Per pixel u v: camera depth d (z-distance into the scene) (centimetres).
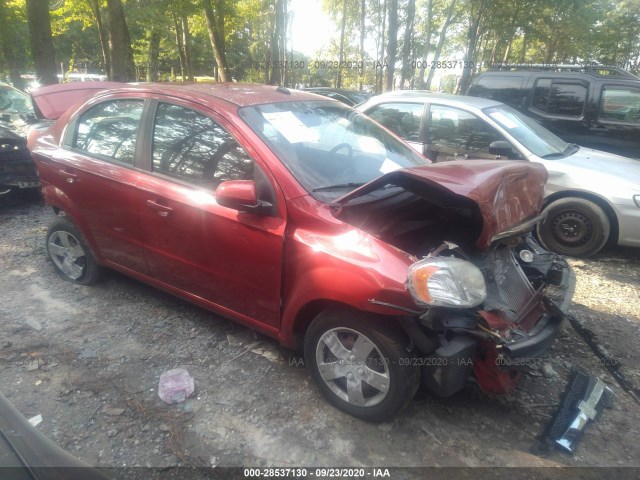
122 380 312
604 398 300
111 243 386
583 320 409
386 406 265
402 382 257
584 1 2127
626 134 723
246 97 342
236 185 279
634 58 3008
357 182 319
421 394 306
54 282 441
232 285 318
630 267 533
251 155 300
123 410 285
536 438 274
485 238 256
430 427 279
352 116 391
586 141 754
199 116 329
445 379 251
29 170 627
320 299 272
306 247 273
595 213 530
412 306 238
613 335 386
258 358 337
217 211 307
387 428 276
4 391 297
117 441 262
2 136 596
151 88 362
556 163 548
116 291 426
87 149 391
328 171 315
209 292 336
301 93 388
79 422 274
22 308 395
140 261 371
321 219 273
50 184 412
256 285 304
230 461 252
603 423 288
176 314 391
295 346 305
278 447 262
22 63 2092
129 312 393
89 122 397
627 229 519
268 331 313
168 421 277
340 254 261
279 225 285
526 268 321
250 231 294
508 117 596
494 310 260
